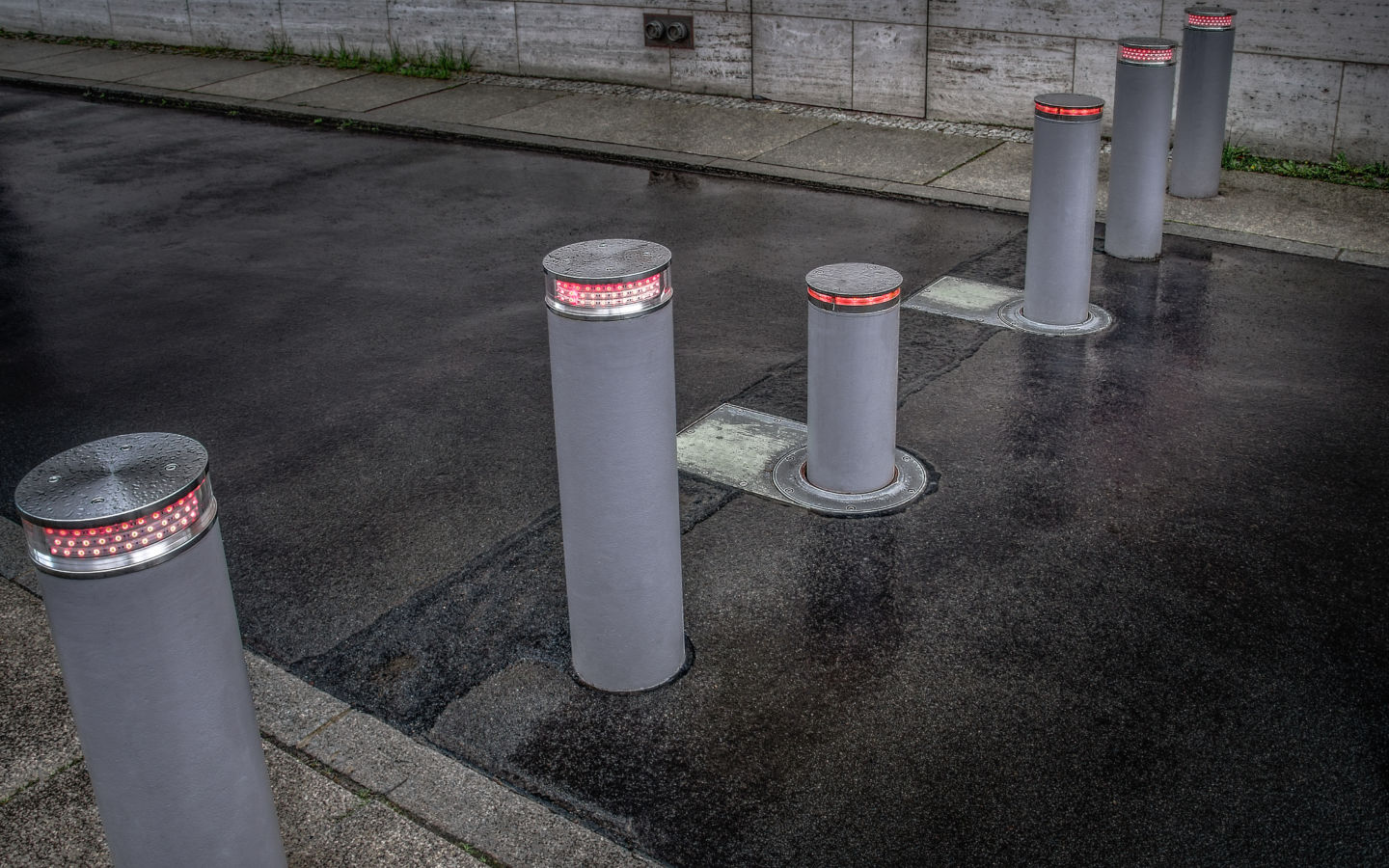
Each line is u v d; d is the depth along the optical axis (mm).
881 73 12781
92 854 3730
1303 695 4340
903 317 7926
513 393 6996
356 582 5152
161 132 13594
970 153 11523
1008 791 3924
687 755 4117
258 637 4793
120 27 18406
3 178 11875
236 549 5426
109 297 8711
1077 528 5441
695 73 13945
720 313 8094
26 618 4910
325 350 7672
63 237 10078
